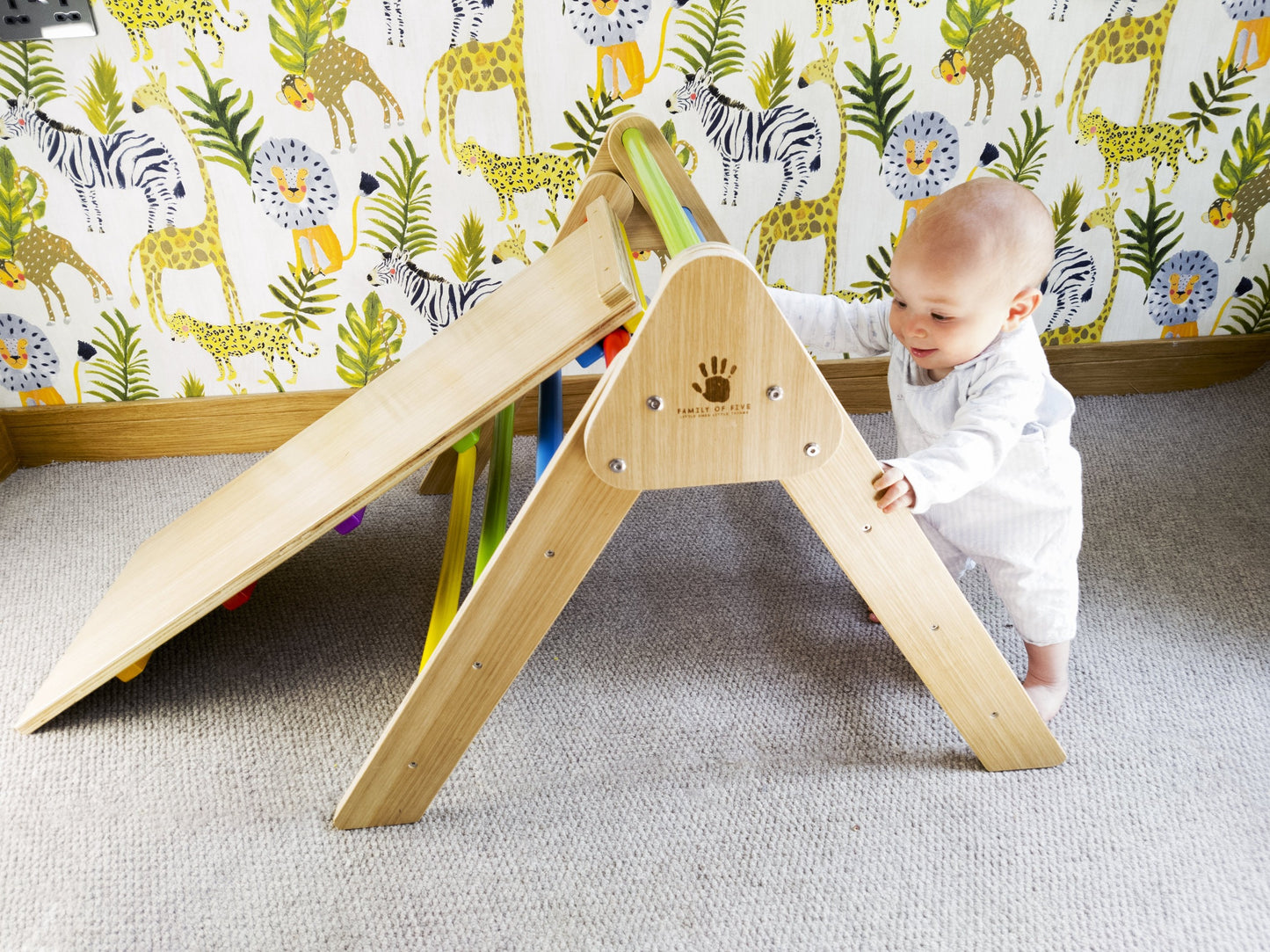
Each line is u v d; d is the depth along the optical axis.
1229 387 1.80
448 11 1.40
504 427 1.31
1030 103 1.52
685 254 0.69
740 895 0.91
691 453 0.75
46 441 1.70
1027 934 0.87
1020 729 1.01
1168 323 1.75
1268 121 1.55
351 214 1.55
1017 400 0.90
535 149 1.52
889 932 0.87
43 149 1.44
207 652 1.26
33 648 1.26
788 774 1.05
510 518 1.53
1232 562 1.36
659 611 1.31
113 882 0.94
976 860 0.94
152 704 1.17
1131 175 1.60
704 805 1.01
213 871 0.95
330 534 1.51
